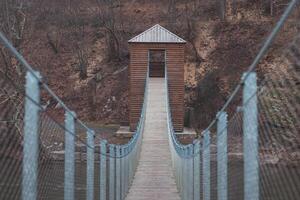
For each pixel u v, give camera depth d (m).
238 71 44.84
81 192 8.99
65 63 50.69
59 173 6.72
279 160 4.09
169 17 53.78
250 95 4.92
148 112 33.97
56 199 6.54
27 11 52.19
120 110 45.62
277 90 4.14
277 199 4.13
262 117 4.65
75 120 7.43
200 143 10.22
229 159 6.61
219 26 50.53
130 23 54.28
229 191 6.70
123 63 49.84
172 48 35.72
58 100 5.97
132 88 35.78
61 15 54.94
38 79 4.97
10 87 4.49
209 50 48.47
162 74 41.75
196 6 54.16
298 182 3.65
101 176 10.41
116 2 57.41
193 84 44.94
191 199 11.89
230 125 6.57
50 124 6.01
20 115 4.83
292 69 3.71
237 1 52.44
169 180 20.38
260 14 50.88
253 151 4.84
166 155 25.89
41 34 53.38
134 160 21.25
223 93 42.34
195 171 10.96
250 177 4.92
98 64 50.19
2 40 4.06
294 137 3.74
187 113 40.09
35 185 4.93
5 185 4.27
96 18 54.53
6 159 4.32
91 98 47.09
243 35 49.09
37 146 4.98
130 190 18.23
